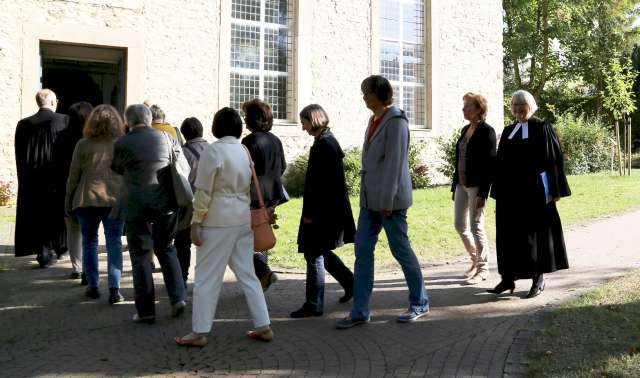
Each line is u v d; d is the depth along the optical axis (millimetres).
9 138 11766
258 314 4199
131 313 4996
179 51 13305
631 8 29391
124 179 4672
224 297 5488
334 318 4781
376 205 4336
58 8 12109
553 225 5129
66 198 5359
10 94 11758
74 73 15289
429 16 16891
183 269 5641
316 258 4816
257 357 3932
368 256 4539
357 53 15664
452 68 17188
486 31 17781
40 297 5492
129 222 4625
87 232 5402
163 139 4688
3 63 11695
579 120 21328
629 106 17688
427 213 10375
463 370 3619
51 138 6602
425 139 16609
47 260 6738
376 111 4477
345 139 15492
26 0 11844
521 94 5129
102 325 4676
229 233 4070
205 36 13594
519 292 5398
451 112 17172
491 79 17844
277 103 14977
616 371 3314
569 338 3955
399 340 4199
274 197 4961
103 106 5312
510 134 5172
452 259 7137
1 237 8438
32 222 6613
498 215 5207
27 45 11852
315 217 4633
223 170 4023
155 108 6000
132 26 12797
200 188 4008
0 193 11492
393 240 4516
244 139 4961
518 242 5066
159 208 4605
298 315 4816
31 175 6578
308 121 4648
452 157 16062
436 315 4758
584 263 6461
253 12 14656
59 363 3871
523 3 29453
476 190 5688
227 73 13875
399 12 16703
